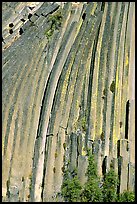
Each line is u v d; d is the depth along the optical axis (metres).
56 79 50.91
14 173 47.75
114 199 45.44
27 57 52.44
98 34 51.25
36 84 51.16
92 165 46.56
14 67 52.28
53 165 47.56
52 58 52.12
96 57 50.22
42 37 53.06
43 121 49.16
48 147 48.03
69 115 49.22
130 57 49.75
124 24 50.94
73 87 50.03
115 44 50.41
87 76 50.28
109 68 49.53
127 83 49.06
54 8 54.09
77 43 51.88
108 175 45.97
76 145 47.75
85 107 49.12
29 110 50.03
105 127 47.81
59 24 53.41
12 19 55.19
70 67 50.91
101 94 48.97
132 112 47.72
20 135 49.09
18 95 50.84
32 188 47.09
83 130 48.31
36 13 54.50
